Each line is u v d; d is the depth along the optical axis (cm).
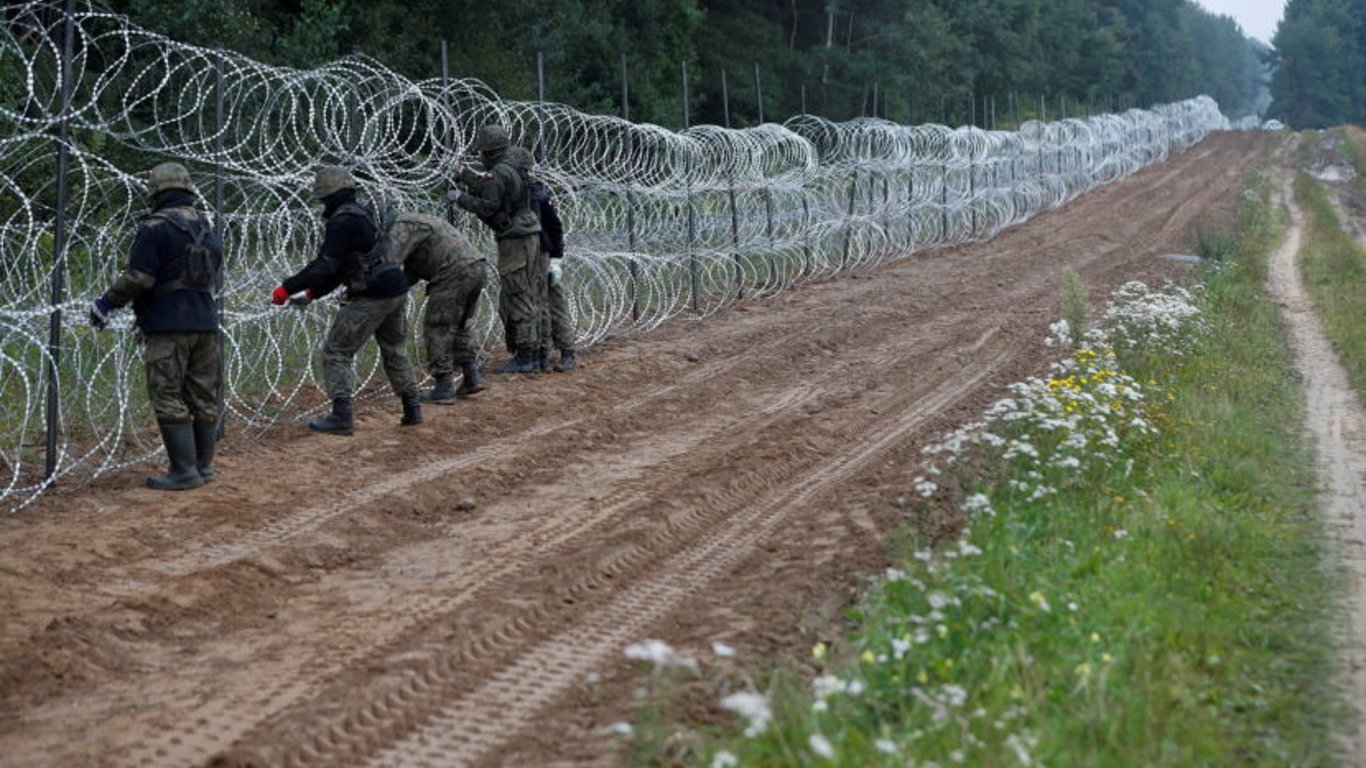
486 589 695
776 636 623
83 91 1501
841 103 5372
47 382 857
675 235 1764
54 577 686
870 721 510
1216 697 567
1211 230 3070
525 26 3553
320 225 1154
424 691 564
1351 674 615
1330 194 4738
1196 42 14775
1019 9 7419
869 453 1030
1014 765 458
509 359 1336
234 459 938
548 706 551
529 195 1259
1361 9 14150
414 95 1223
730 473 939
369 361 1245
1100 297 2025
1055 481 875
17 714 536
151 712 539
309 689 562
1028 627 597
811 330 1623
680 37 4334
